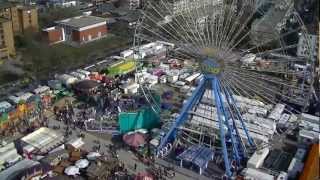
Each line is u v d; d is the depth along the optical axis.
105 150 79.25
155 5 106.12
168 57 119.50
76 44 138.88
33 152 76.69
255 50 101.06
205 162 74.00
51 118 90.44
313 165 71.75
